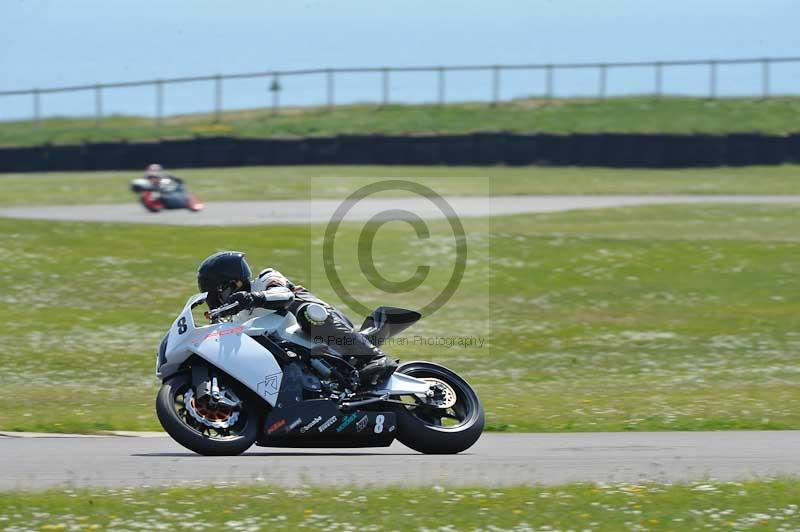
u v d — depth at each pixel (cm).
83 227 9469
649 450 3362
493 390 5247
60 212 10750
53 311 7044
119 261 8381
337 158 15125
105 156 14875
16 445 3381
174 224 9800
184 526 2241
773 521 2359
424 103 18512
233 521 2277
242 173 14212
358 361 3189
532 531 2264
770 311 7500
